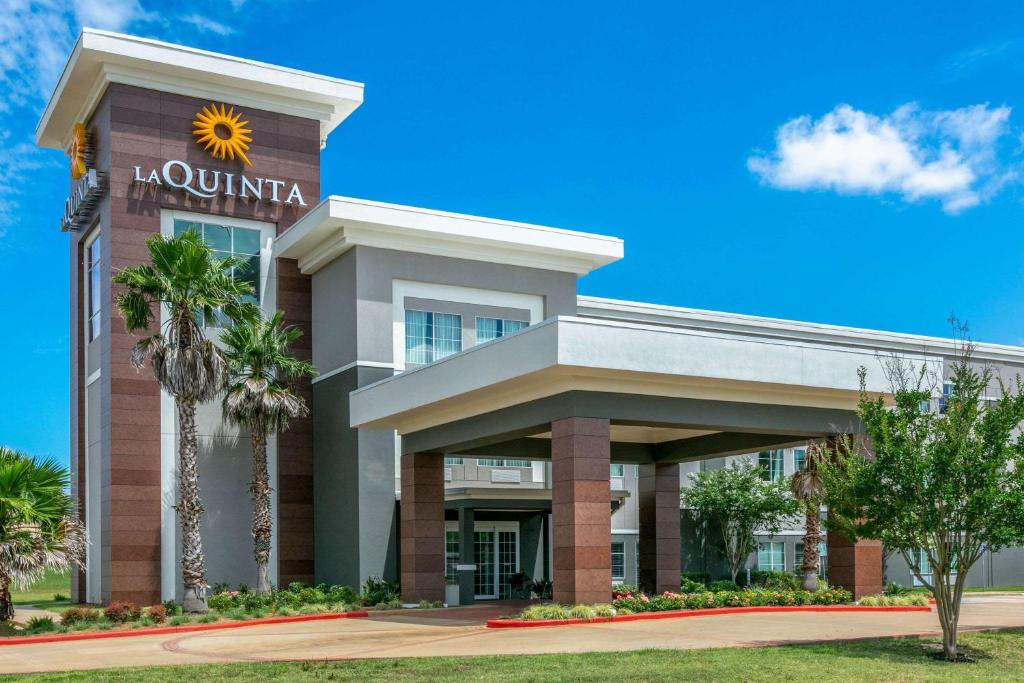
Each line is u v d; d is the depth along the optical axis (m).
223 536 37.56
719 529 46.34
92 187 37.88
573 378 25.77
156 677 17.33
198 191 38.78
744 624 24.22
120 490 36.06
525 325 39.78
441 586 33.16
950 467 18.84
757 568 47.59
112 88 37.84
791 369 27.48
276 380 36.31
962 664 18.50
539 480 40.66
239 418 34.72
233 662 19.33
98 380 39.16
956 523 19.08
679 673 16.59
